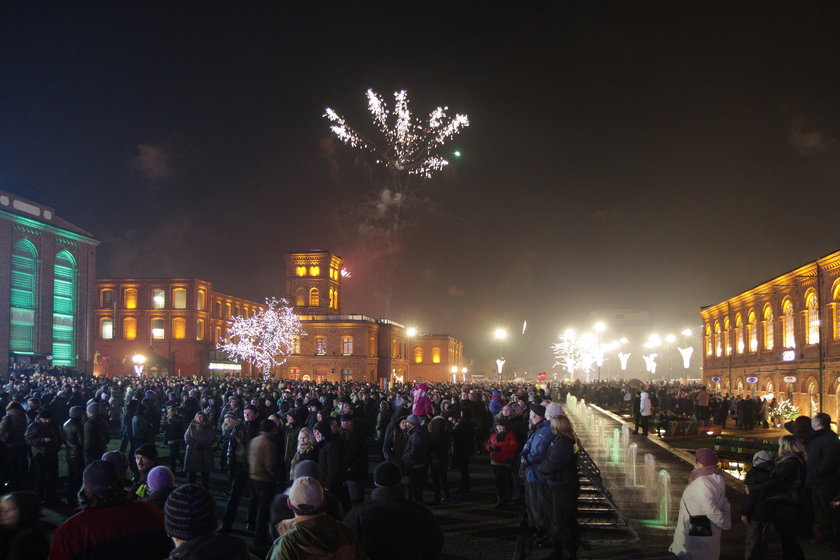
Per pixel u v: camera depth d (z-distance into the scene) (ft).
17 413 48.70
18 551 16.74
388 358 309.42
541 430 34.45
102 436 48.44
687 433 104.01
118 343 278.05
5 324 184.03
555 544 34.09
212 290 303.48
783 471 31.48
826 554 35.76
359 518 20.44
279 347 287.07
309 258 309.63
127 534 17.29
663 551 35.96
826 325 120.98
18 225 191.83
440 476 50.72
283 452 52.08
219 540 15.80
